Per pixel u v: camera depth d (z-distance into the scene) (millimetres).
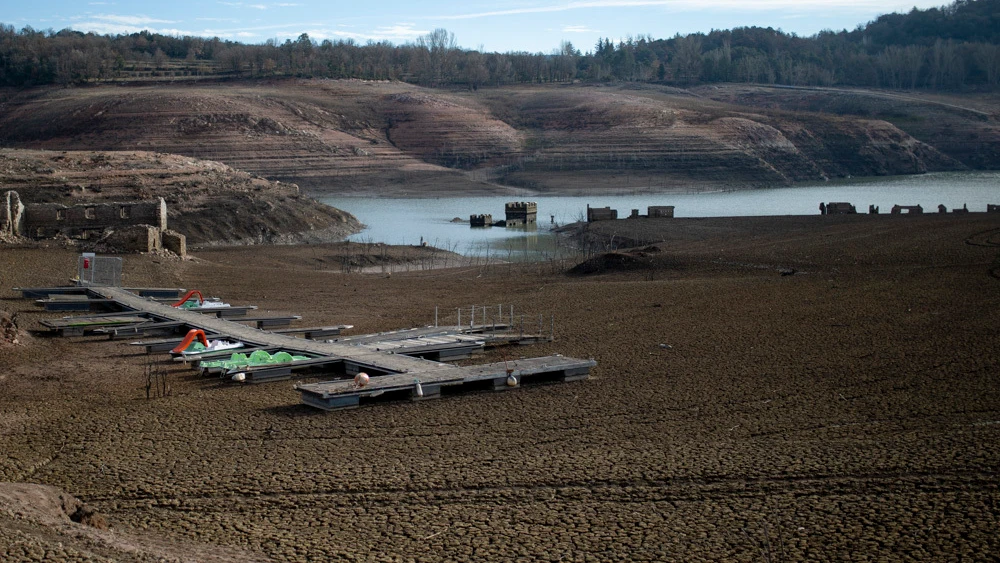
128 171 79625
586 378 24469
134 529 14789
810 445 18266
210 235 71062
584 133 182625
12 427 20391
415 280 46438
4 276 40688
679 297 36906
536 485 16578
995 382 22219
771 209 104500
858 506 15219
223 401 22562
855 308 32438
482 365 24531
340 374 25422
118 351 28500
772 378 23703
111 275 40000
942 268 40281
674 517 15070
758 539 14180
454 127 181125
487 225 89500
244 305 37719
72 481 17016
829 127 193125
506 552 13961
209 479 17078
